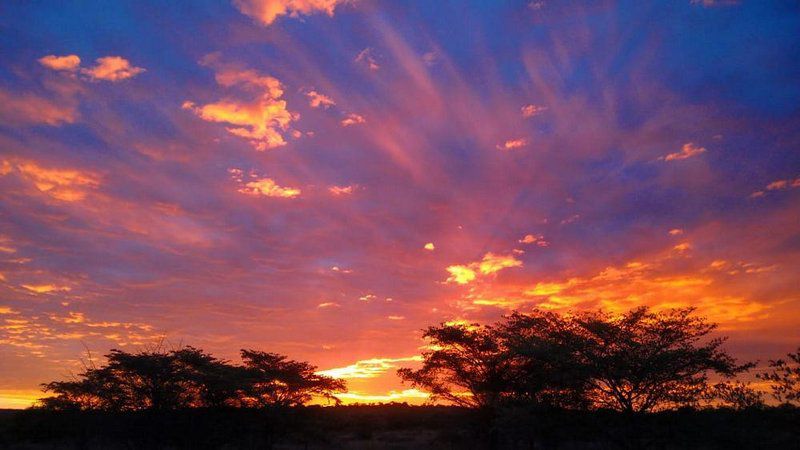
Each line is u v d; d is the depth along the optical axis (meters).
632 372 24.86
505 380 38.19
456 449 42.38
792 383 21.33
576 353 26.58
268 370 48.56
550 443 28.34
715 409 23.47
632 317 26.39
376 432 84.81
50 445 45.47
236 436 46.38
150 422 41.47
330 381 50.91
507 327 31.97
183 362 42.12
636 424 25.27
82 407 41.34
